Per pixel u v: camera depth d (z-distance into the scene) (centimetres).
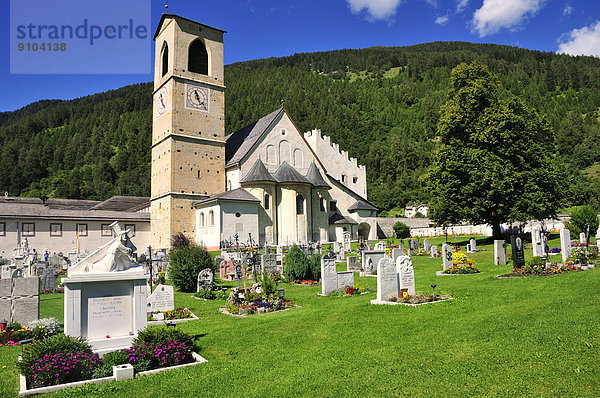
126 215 6253
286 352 1206
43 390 952
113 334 1212
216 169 6003
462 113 4744
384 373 973
